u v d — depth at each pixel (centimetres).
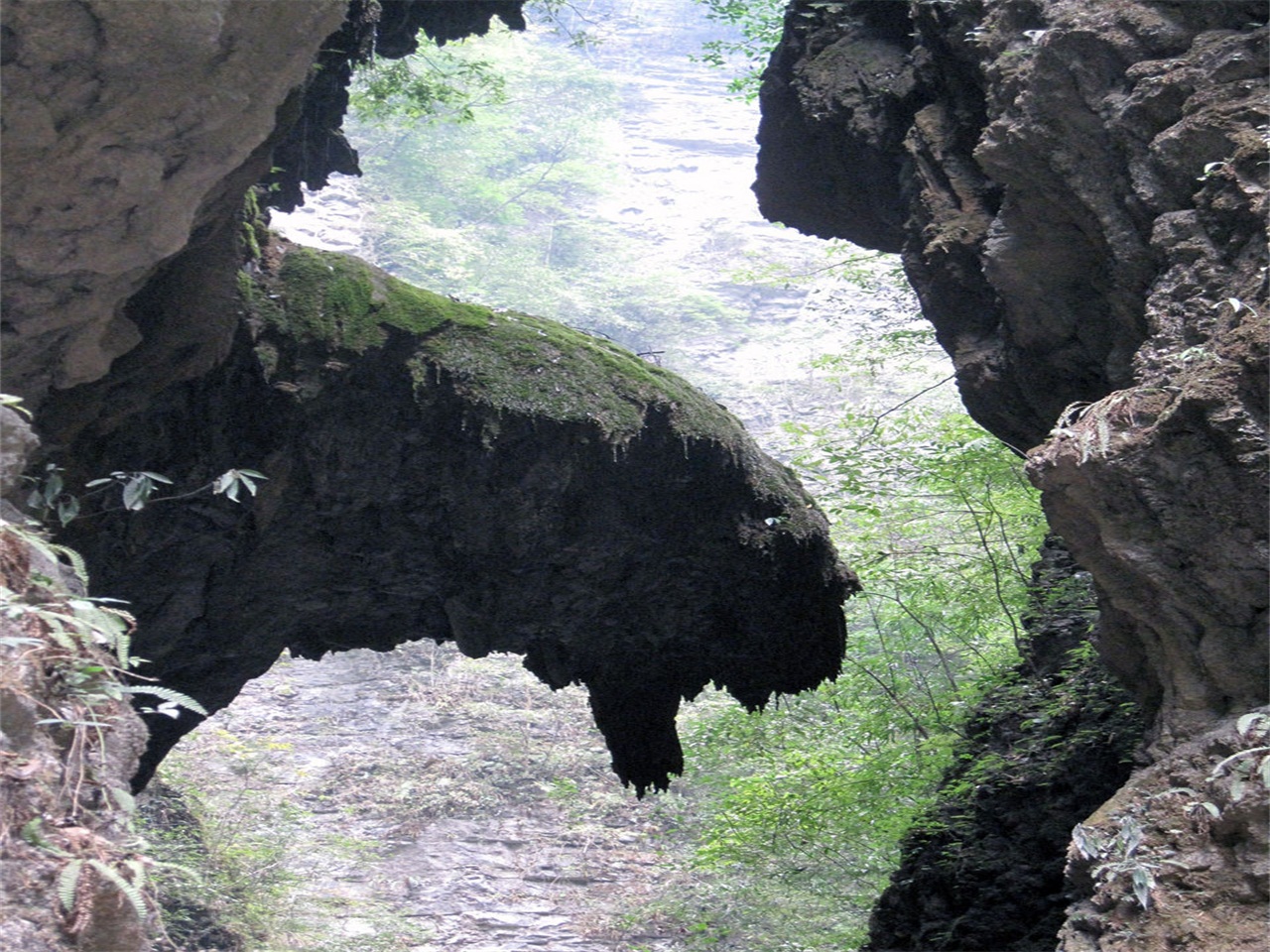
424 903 1992
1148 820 394
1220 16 566
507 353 998
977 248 721
